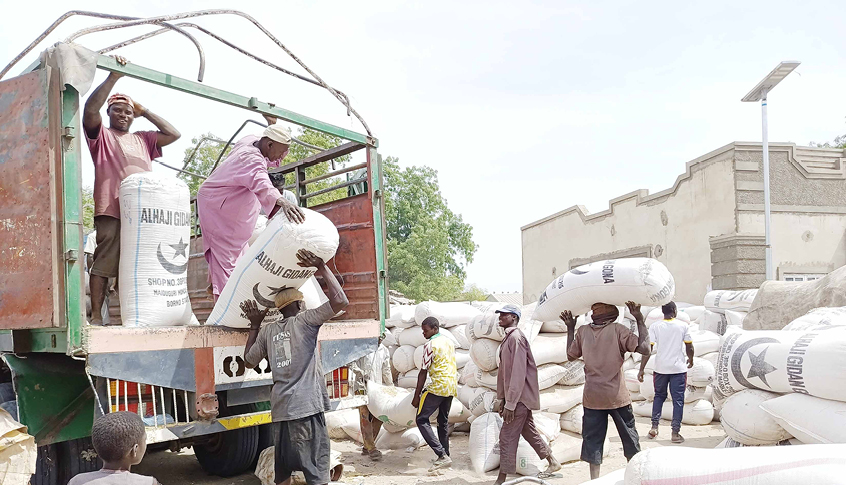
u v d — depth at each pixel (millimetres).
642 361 6918
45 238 3625
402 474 5949
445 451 6102
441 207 46281
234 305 4336
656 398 7336
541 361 6531
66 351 3586
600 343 5117
